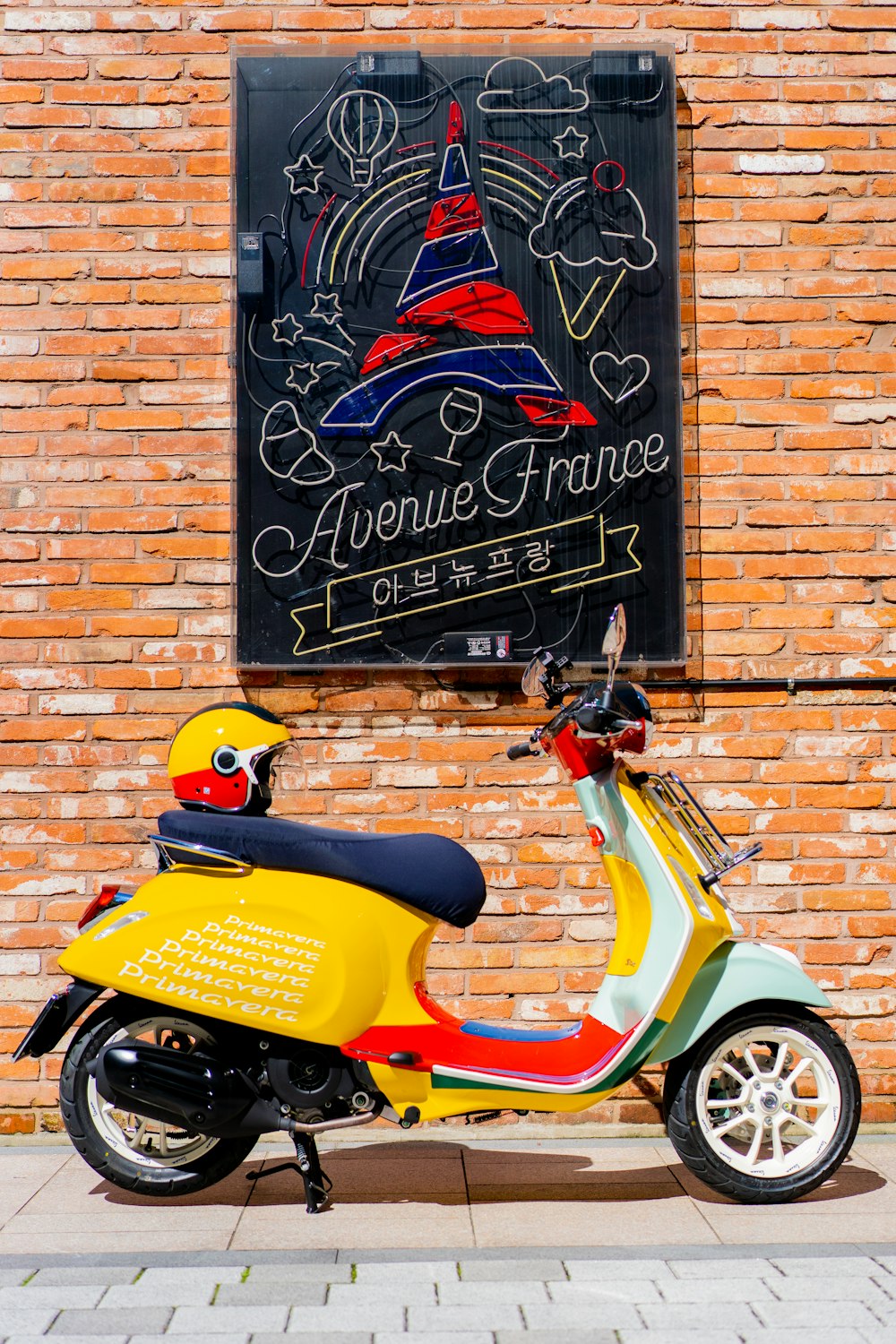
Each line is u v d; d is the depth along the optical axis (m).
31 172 4.85
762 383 4.89
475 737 4.79
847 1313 3.04
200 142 4.86
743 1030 3.84
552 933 4.74
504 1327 2.97
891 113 4.93
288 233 4.80
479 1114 3.84
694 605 4.86
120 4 4.86
